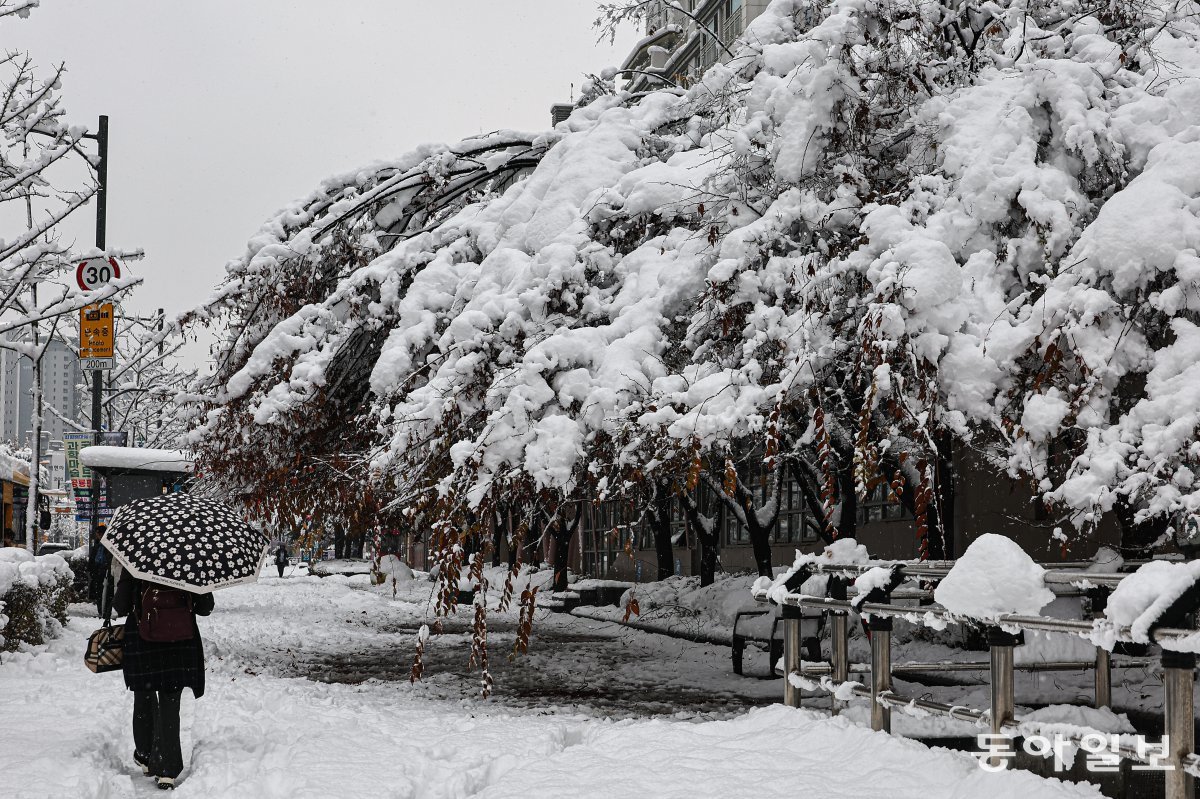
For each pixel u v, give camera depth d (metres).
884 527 22.45
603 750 7.05
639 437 9.52
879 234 9.03
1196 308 8.15
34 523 26.19
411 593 39.50
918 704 6.01
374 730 8.75
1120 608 4.55
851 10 9.83
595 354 10.30
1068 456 9.48
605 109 13.58
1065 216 8.84
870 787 5.45
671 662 17.44
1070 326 8.26
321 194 14.27
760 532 20.25
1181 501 8.02
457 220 13.26
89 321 26.14
